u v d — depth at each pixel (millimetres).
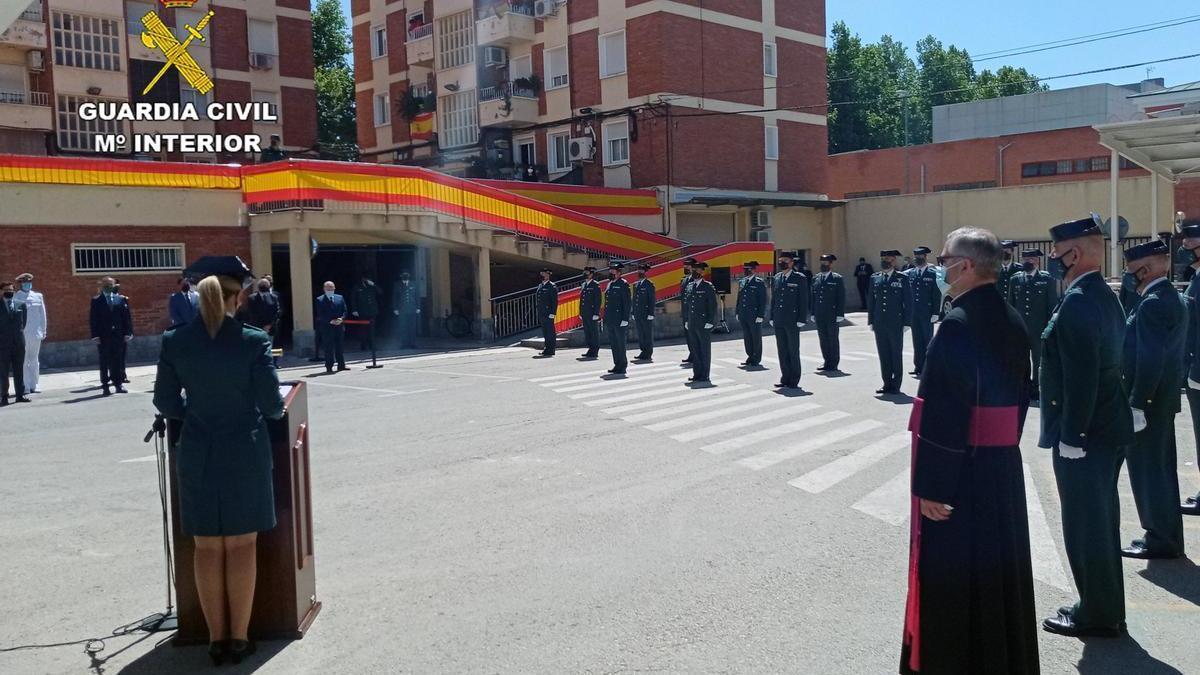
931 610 3725
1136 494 6133
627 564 6027
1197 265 7266
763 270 28750
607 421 11508
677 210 31359
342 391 14828
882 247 35375
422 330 26609
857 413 11859
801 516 7086
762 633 4906
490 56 35219
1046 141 40531
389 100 41312
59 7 32500
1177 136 15430
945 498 3654
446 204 22734
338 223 20734
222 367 4477
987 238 3797
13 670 4609
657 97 30391
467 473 8719
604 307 18641
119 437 11125
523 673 4477
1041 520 6945
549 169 34062
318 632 5020
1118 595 4840
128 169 19750
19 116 31516
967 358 3664
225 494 4508
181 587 4871
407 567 6059
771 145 34562
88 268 19453
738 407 12539
